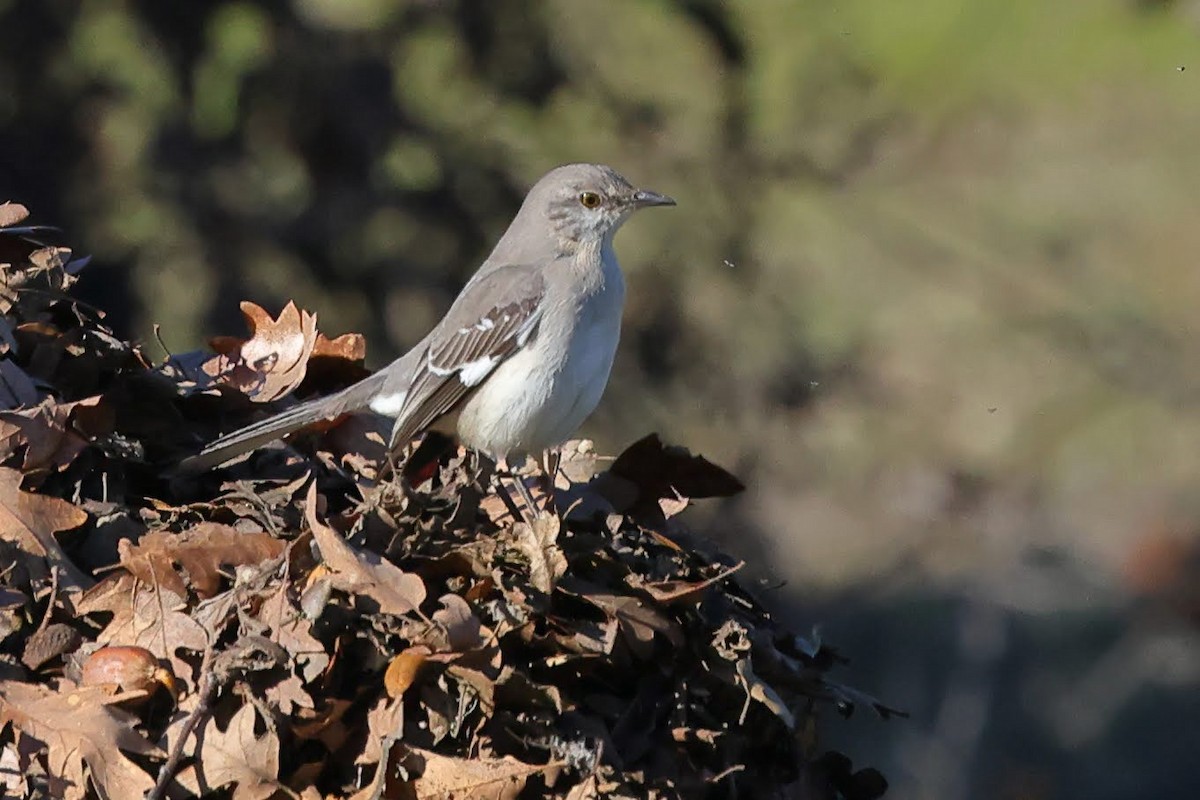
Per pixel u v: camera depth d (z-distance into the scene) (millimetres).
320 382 7535
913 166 19219
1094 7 22078
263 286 14055
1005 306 18484
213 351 7586
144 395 6570
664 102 15414
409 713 5277
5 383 6109
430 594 5570
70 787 5035
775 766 6066
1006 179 19797
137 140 13648
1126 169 20641
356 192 14172
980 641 16156
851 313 17094
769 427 15797
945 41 20125
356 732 5242
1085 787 15227
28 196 13742
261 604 5348
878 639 16422
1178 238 19812
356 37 13961
